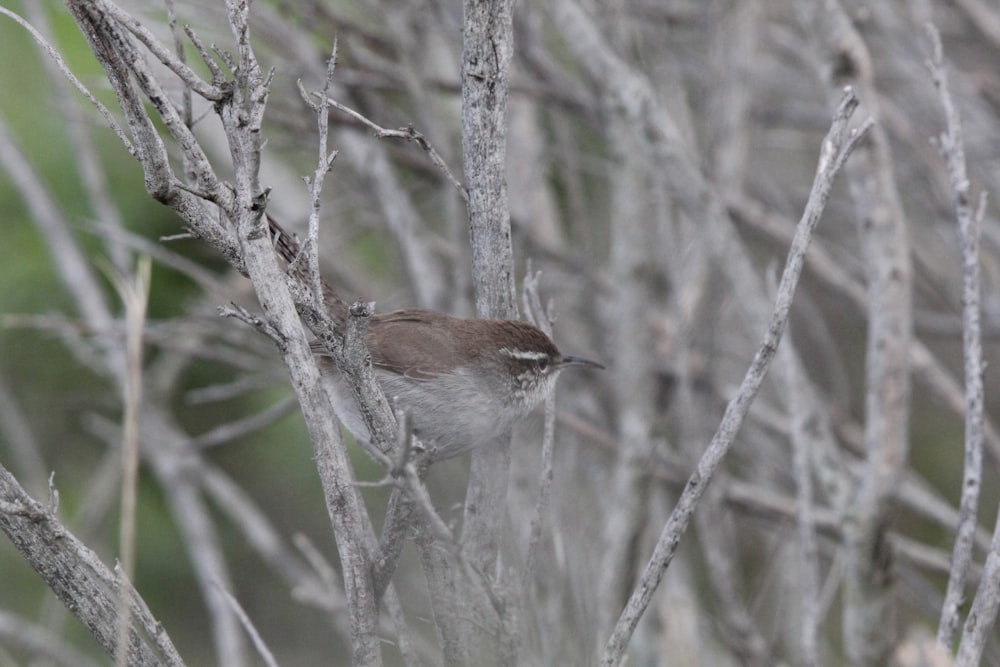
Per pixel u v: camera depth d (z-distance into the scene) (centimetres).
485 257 727
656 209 1202
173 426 1342
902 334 889
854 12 1186
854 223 1523
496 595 609
